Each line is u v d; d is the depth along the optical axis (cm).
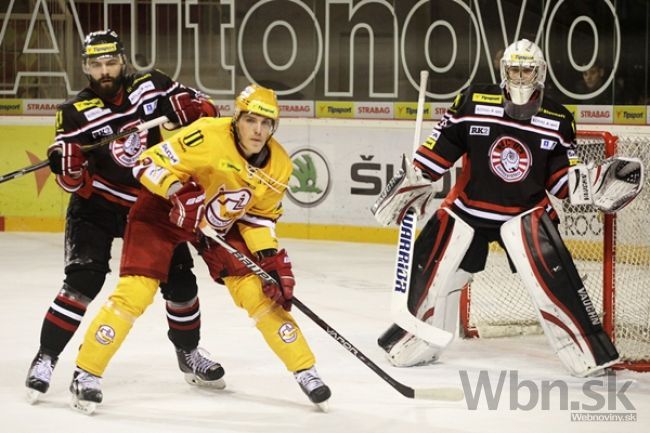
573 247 1773
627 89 2311
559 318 1262
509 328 1515
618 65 2314
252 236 1072
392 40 2434
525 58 1227
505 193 1280
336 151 2439
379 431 1020
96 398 1059
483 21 2389
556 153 1277
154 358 1316
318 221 2467
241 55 2522
